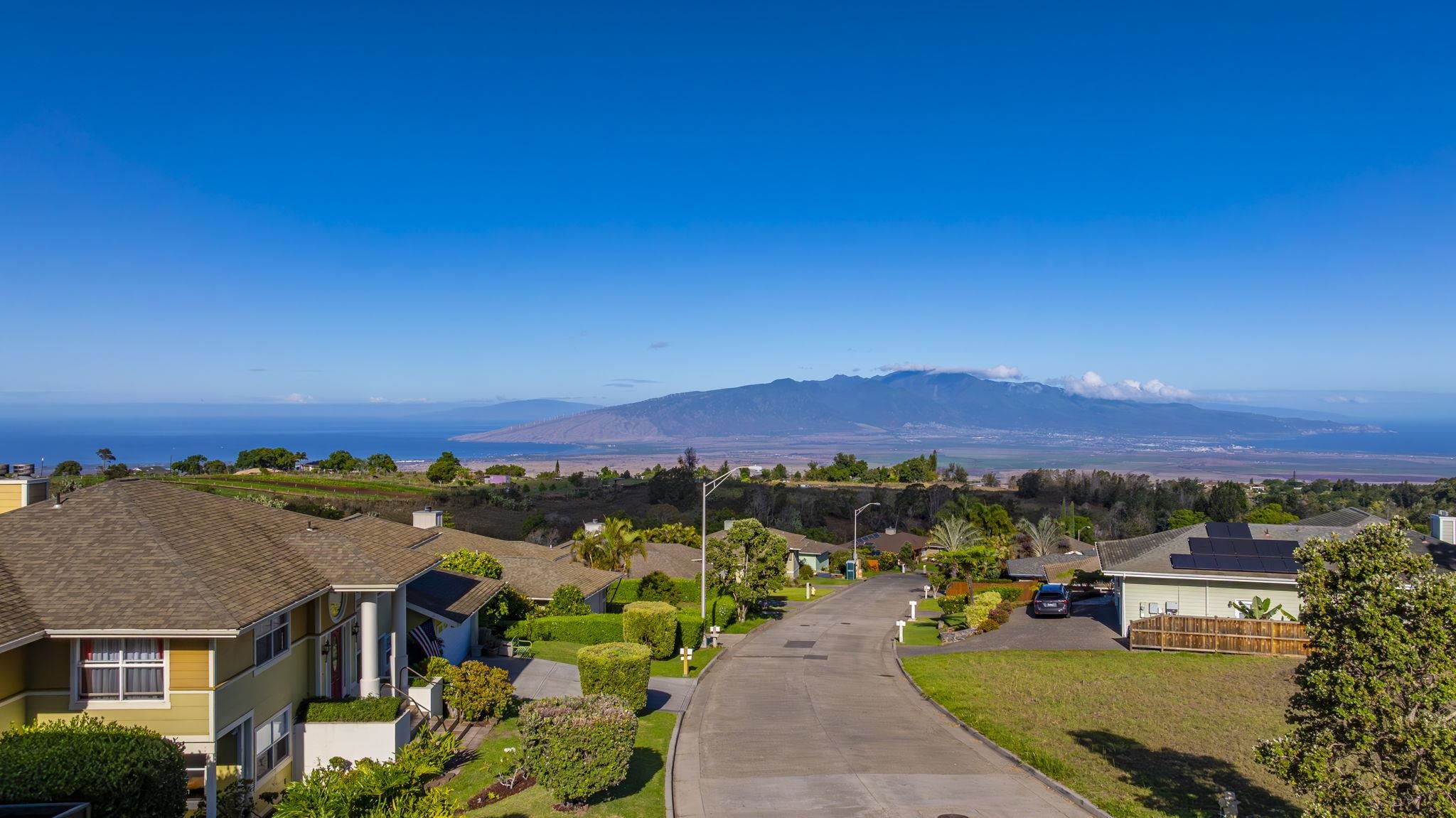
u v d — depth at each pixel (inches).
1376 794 445.1
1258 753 478.0
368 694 762.8
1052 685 1066.1
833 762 768.9
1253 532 1488.7
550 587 1501.0
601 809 633.0
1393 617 421.4
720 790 684.7
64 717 569.0
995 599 1702.8
